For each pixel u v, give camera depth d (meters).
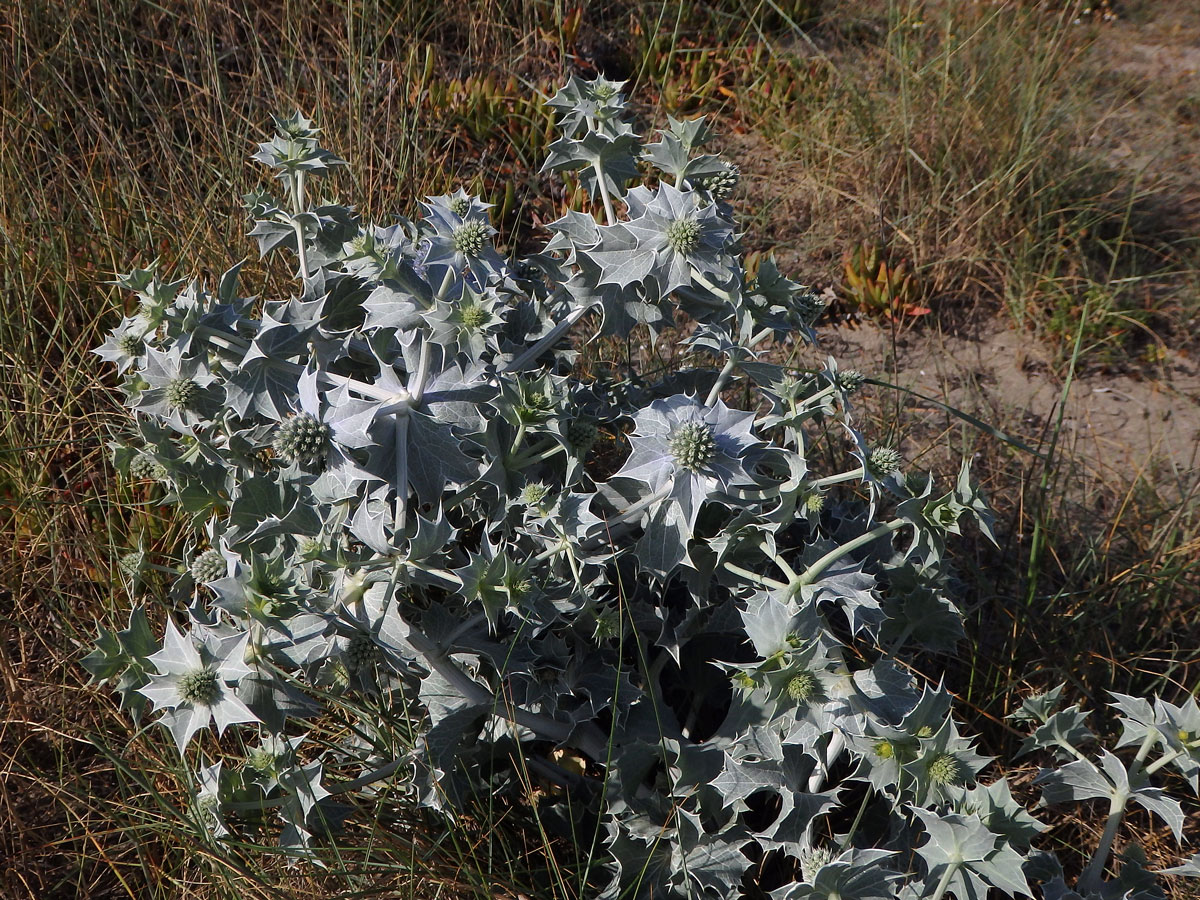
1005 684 0.82
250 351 0.67
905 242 1.29
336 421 0.66
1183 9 2.15
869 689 0.66
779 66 1.59
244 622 0.65
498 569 0.65
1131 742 0.69
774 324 0.78
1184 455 1.07
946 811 0.65
